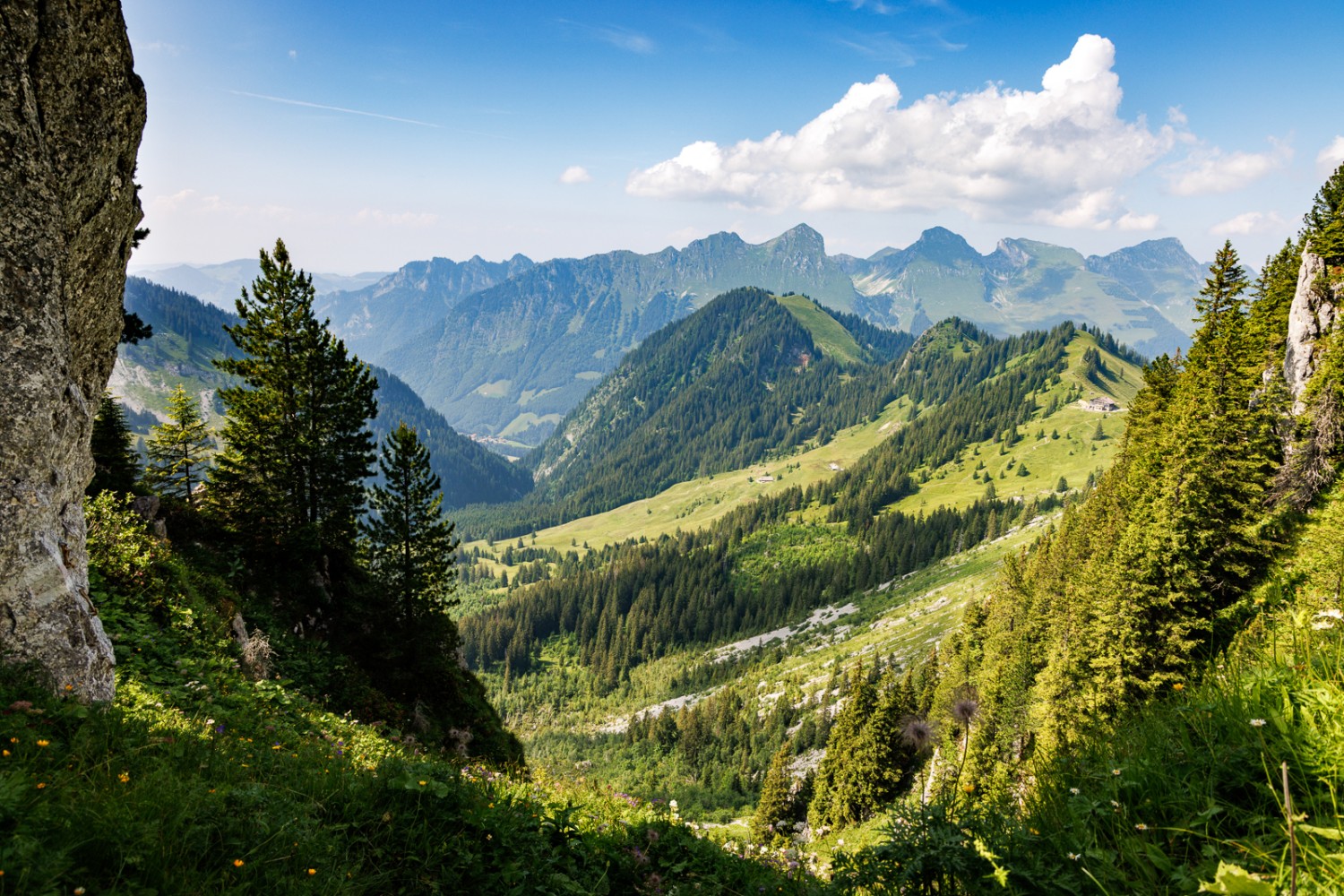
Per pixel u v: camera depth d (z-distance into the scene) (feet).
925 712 214.28
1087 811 14.94
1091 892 13.23
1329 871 10.82
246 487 105.60
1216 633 93.45
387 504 111.55
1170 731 17.37
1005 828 16.05
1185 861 12.39
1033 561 226.17
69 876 12.90
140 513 86.17
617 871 24.66
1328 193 146.92
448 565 113.50
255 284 105.81
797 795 237.86
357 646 103.60
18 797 14.06
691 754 474.49
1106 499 171.22
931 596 615.57
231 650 59.00
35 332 28.25
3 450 27.35
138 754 21.94
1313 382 116.26
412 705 98.73
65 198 31.14
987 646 218.18
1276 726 14.17
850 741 193.88
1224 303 150.20
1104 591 113.60
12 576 27.81
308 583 103.40
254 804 18.29
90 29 30.73
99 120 32.22
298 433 109.09
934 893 15.44
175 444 174.91
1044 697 115.24
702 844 29.63
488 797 24.14
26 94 27.84
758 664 644.27
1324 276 139.13
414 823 20.45
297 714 50.57
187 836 15.14
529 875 20.51
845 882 17.39
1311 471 108.68
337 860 17.39
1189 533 103.81
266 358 108.37
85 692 29.71
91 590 50.19
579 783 42.75
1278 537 103.09
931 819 16.46
